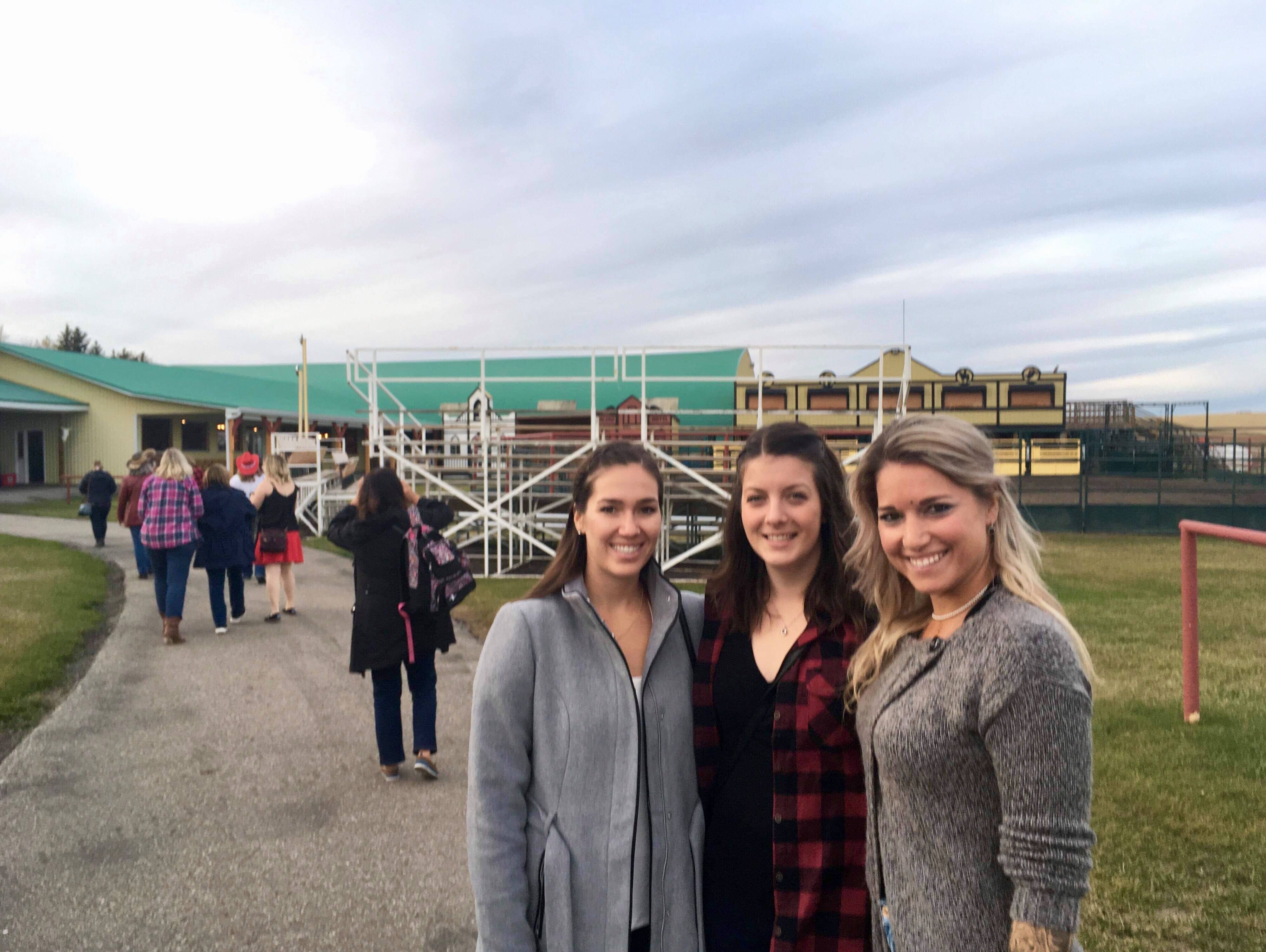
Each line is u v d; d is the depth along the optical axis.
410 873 3.46
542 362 24.56
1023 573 1.50
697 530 13.65
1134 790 4.16
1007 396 30.34
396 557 4.30
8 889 3.31
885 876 1.54
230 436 25.36
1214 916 3.04
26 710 5.46
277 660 6.76
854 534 1.86
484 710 1.77
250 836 3.78
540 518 13.23
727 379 10.34
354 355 11.35
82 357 29.62
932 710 1.45
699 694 1.93
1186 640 5.33
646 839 1.76
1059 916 1.28
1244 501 21.06
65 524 17.31
